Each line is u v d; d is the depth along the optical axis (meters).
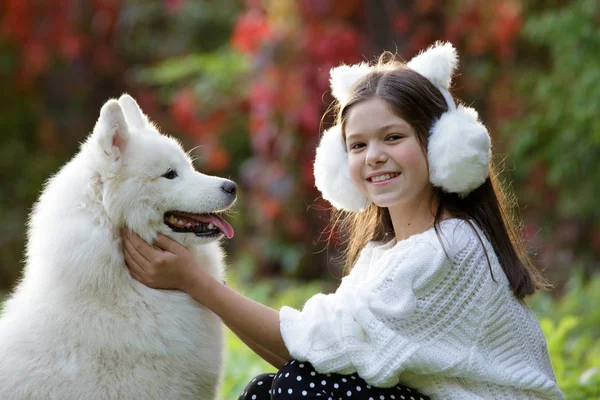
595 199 14.46
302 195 14.03
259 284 13.56
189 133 15.95
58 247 5.02
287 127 13.56
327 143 5.42
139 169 5.15
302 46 13.52
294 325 4.90
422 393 4.88
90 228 5.06
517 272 4.93
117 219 5.13
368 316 4.70
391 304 4.72
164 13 19.86
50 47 18.02
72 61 18.92
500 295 4.80
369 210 5.67
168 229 5.27
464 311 4.73
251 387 5.20
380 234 5.62
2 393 4.93
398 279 4.71
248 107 15.09
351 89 5.16
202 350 5.33
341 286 5.37
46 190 5.33
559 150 14.39
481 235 4.90
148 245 5.16
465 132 4.77
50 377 4.90
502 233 5.02
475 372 4.68
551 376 5.06
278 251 14.15
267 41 13.59
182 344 5.18
